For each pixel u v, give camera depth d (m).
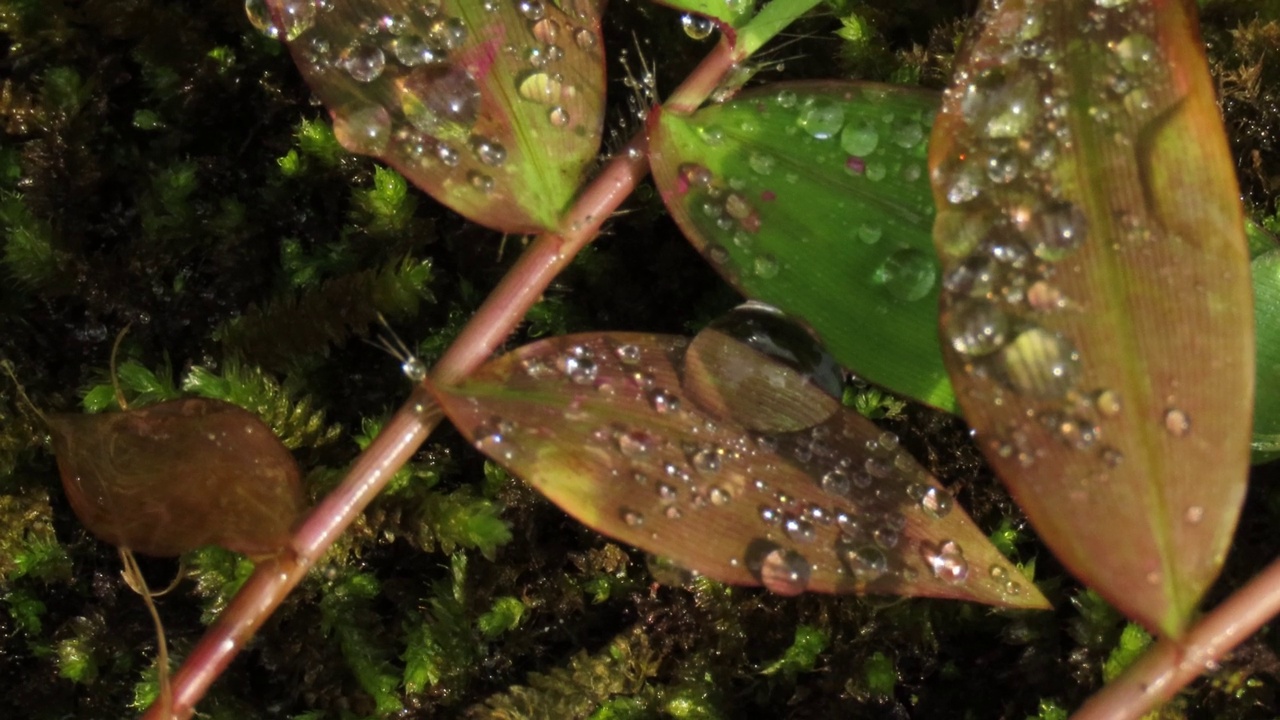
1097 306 0.13
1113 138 0.13
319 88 0.14
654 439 0.13
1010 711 0.14
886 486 0.13
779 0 0.14
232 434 0.14
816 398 0.14
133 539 0.14
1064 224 0.13
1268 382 0.14
